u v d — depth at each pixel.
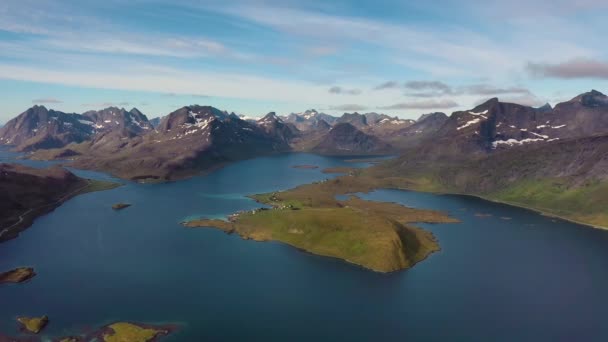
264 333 163.12
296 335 162.12
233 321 171.75
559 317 181.25
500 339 163.25
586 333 169.00
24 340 155.38
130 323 167.12
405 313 181.62
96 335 159.25
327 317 176.75
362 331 166.50
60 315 173.38
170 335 160.38
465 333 167.00
